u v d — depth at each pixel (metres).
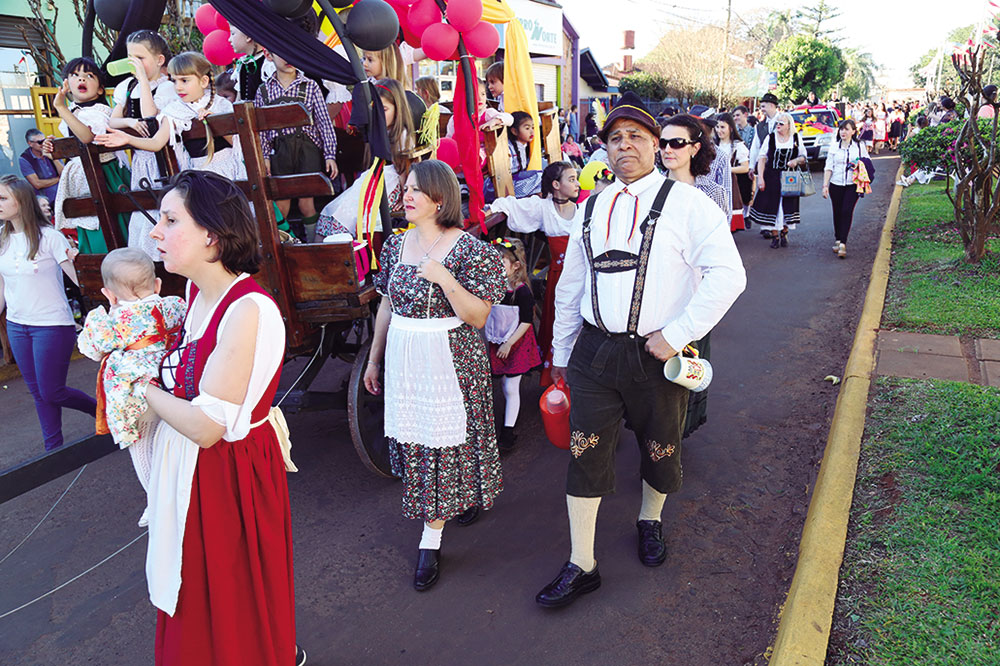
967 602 2.54
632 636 2.82
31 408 5.55
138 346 2.10
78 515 3.94
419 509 3.22
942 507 3.10
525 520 3.71
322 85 4.39
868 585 2.70
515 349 4.36
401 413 3.15
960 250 7.77
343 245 3.47
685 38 33.12
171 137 3.79
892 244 8.72
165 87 4.08
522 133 6.20
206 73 3.89
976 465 3.37
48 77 8.77
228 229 1.98
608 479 2.95
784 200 9.53
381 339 3.46
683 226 2.67
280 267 3.53
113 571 3.44
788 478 3.91
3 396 5.81
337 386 5.48
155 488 2.09
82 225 4.28
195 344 2.04
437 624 2.96
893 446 3.66
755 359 5.70
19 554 3.60
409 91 5.07
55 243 4.23
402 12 4.96
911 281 6.89
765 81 36.53
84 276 3.88
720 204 4.46
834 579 2.73
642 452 3.02
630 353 2.76
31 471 2.16
